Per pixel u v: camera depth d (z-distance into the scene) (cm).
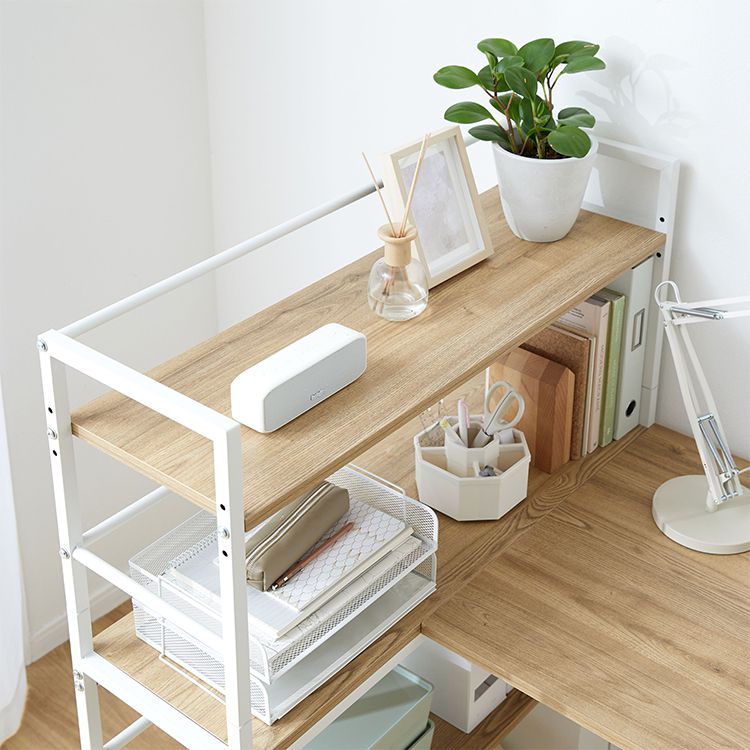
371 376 138
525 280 157
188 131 236
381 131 207
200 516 152
